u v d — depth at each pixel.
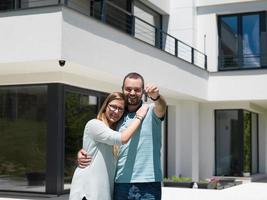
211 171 18.55
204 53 18.72
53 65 10.08
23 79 11.29
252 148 20.44
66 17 9.55
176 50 15.83
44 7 9.55
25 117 11.27
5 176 11.40
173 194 12.11
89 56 10.34
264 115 21.31
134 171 3.84
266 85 17.28
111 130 3.77
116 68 11.49
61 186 10.78
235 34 18.58
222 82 17.89
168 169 17.47
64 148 10.96
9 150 11.41
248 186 15.23
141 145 3.86
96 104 12.45
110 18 14.63
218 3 18.59
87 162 3.83
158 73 13.91
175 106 17.58
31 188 11.02
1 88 11.62
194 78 16.70
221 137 18.89
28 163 11.13
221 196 11.88
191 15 18.34
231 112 18.73
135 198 3.83
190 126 17.86
